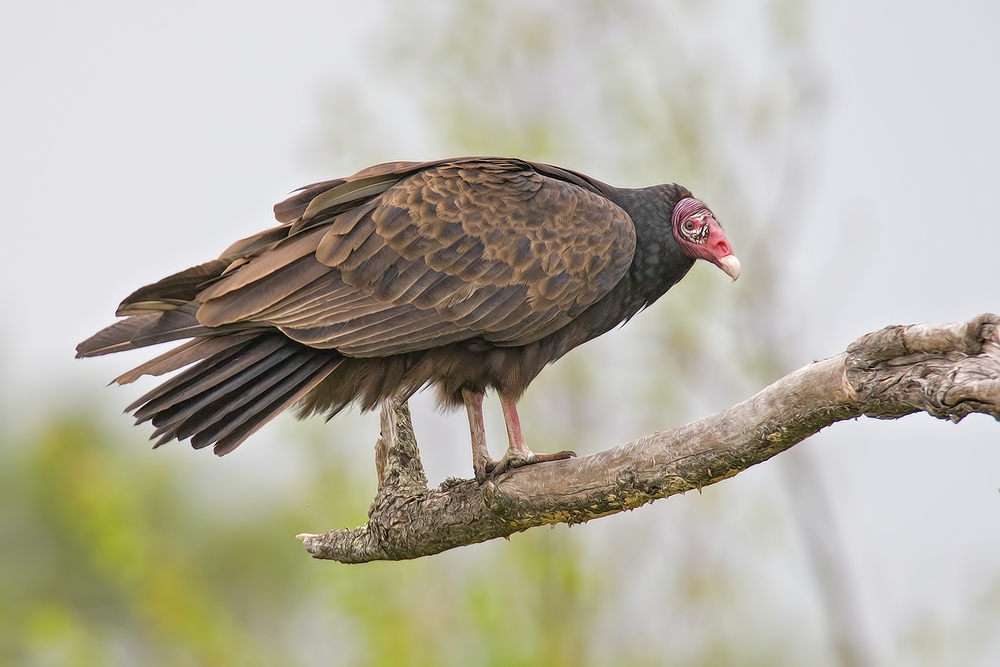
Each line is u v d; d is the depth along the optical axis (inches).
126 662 514.6
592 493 255.6
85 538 511.8
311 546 309.0
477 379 302.8
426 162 305.0
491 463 283.6
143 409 267.0
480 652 453.1
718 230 327.9
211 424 269.4
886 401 211.2
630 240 309.1
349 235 286.7
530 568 493.0
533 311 295.7
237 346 277.6
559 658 483.5
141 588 482.6
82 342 284.4
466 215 293.7
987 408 197.5
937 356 206.2
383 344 283.4
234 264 284.2
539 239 296.8
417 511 287.0
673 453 243.3
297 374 278.4
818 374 220.4
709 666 522.3
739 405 235.6
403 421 301.6
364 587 454.0
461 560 484.7
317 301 280.7
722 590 526.0
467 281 290.7
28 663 523.2
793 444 232.1
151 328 275.3
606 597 508.7
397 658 446.9
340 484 481.1
